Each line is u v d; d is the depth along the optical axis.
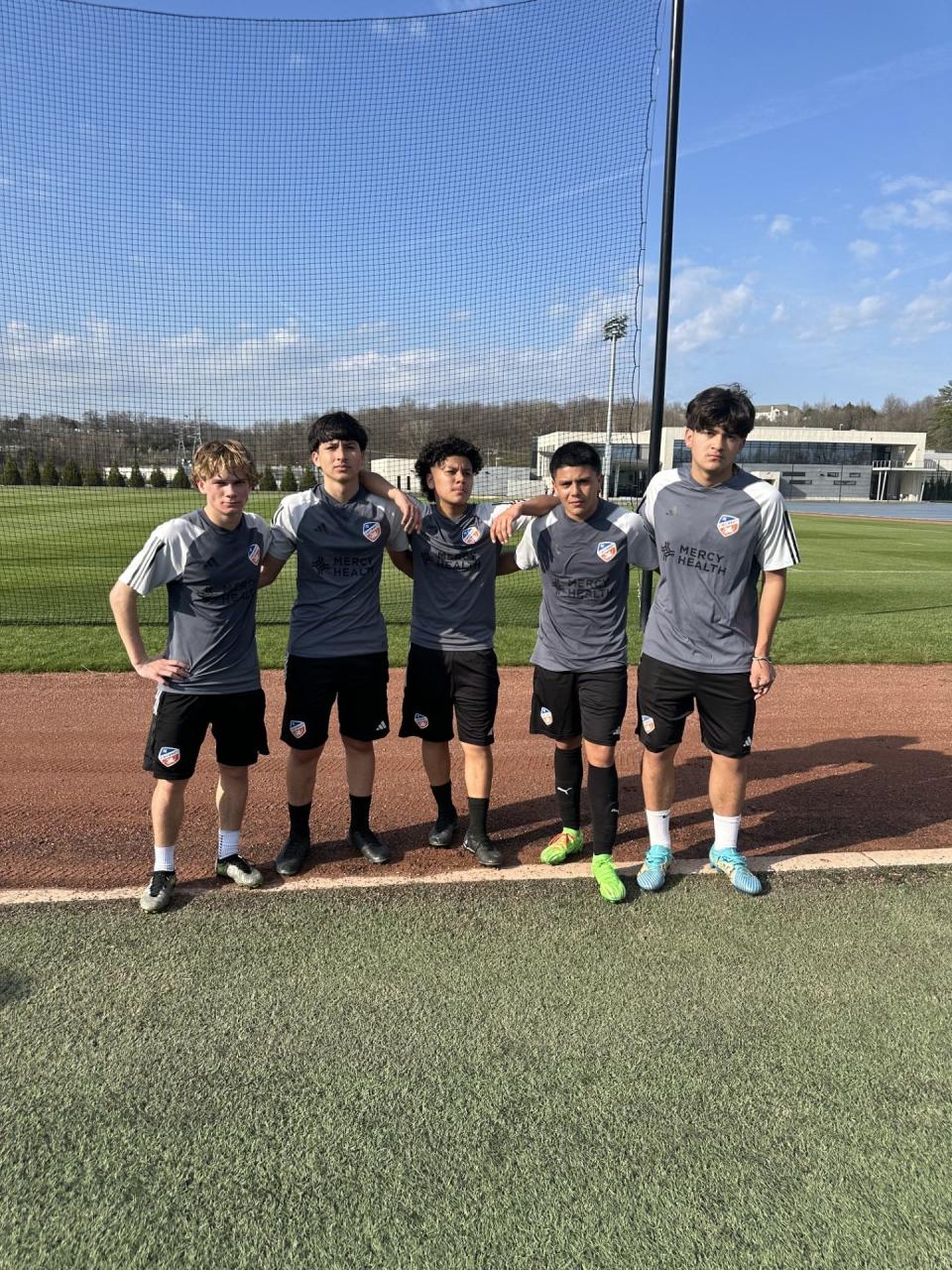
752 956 2.54
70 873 3.03
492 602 3.19
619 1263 1.50
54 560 12.83
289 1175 1.69
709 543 2.90
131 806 3.73
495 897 2.91
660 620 3.04
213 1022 2.18
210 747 4.61
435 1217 1.60
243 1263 1.49
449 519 3.12
